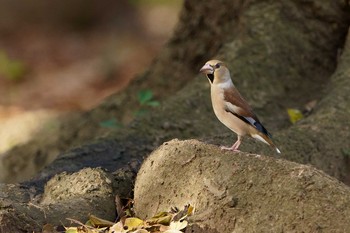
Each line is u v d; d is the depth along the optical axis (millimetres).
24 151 14492
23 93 21625
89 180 9336
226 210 8141
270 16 13016
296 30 12938
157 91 14055
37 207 8641
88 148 11133
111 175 9484
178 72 14008
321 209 7902
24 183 10234
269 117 11992
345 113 11305
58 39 27094
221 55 12758
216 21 13625
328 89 12047
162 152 8836
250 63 12508
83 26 28109
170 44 14211
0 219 8234
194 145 8695
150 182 8797
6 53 25500
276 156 10273
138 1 29422
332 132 10984
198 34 13867
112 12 28656
